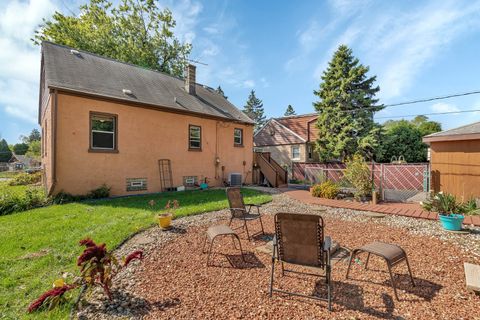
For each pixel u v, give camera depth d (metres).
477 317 2.09
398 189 11.32
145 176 9.56
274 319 2.12
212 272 3.01
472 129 7.66
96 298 2.47
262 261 3.34
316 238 2.44
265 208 6.82
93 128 8.32
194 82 12.91
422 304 2.30
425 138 8.38
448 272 2.94
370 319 2.10
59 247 3.81
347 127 14.45
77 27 16.42
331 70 15.66
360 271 3.03
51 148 7.43
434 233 4.42
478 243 3.87
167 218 4.75
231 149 13.14
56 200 7.23
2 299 2.46
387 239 4.16
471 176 7.43
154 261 3.33
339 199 8.09
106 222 5.11
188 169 11.09
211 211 6.32
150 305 2.34
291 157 19.20
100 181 8.37
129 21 18.19
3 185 12.48
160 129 10.05
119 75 10.32
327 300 2.33
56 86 7.25
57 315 2.20
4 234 4.39
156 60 19.91
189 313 2.21
